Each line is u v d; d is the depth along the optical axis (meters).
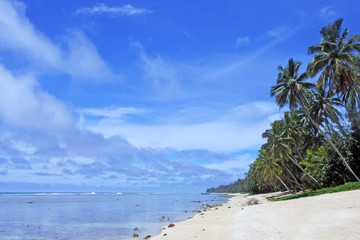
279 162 62.19
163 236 19.62
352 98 38.22
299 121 57.84
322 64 33.69
